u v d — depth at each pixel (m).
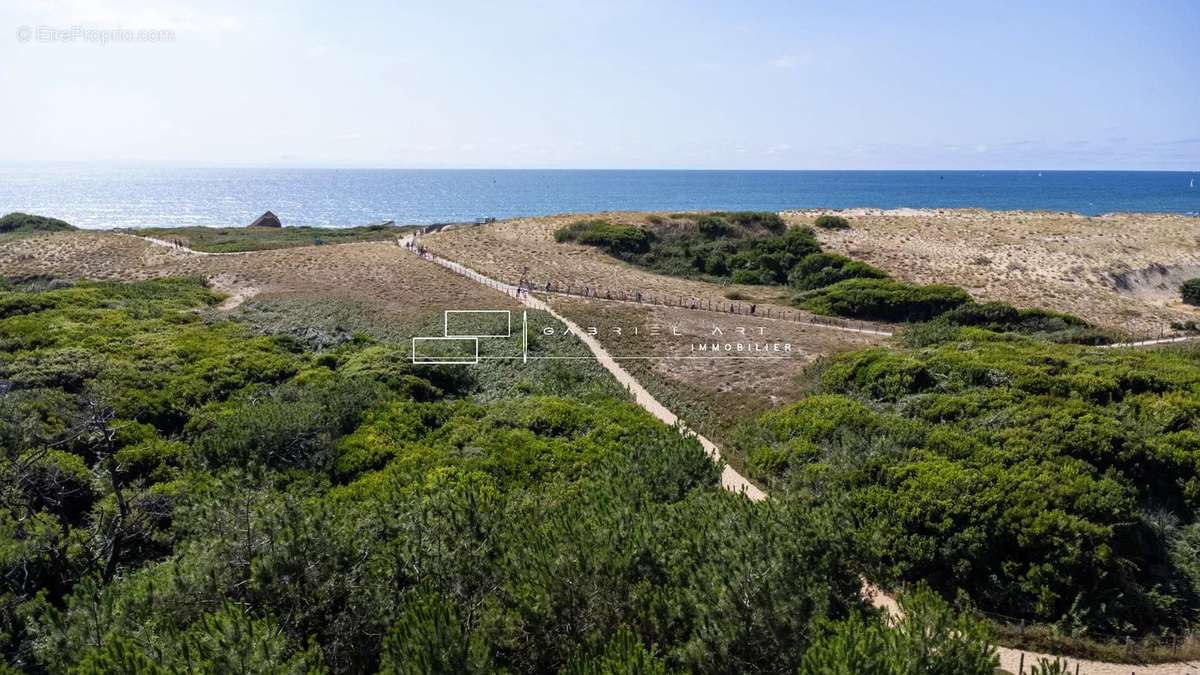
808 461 23.61
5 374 29.89
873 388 29.64
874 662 10.23
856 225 85.06
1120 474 20.69
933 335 38.81
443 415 28.56
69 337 36.25
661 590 12.83
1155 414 24.44
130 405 27.41
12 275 59.88
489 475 21.86
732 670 11.87
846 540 14.52
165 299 47.44
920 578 18.23
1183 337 47.84
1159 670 15.05
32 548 15.75
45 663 11.82
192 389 29.98
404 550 14.11
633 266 69.25
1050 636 16.12
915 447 22.75
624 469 19.59
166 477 22.70
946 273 67.62
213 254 65.69
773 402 30.52
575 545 13.31
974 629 11.27
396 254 64.19
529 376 34.16
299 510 14.28
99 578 14.28
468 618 12.73
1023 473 20.02
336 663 12.44
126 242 70.50
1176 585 17.47
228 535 13.62
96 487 20.64
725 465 24.84
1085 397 26.17
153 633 11.41
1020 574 17.52
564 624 12.53
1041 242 78.94
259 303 48.56
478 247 69.62
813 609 12.41
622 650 10.85
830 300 55.25
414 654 10.66
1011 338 37.81
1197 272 72.44
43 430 23.22
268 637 10.63
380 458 23.98
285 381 32.47
